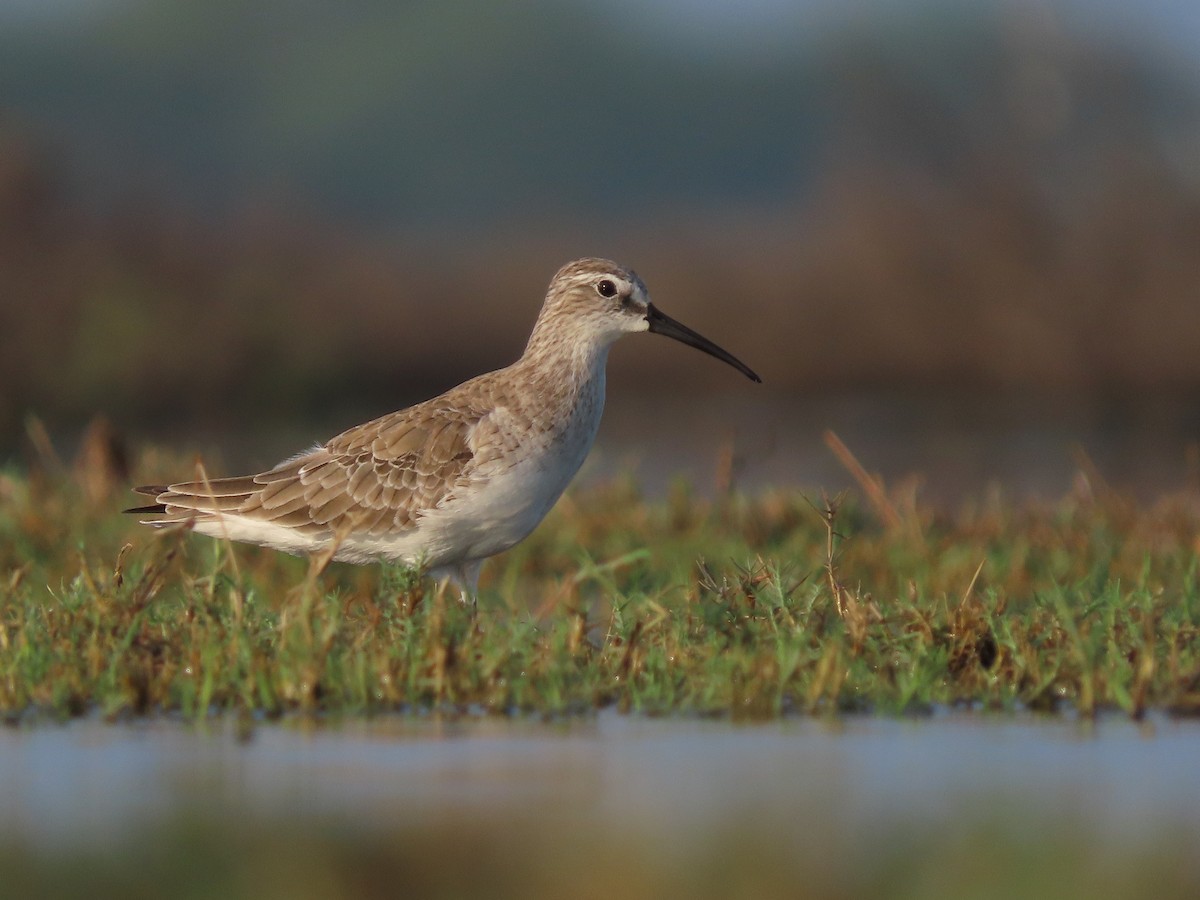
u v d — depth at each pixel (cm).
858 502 1797
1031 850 800
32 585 1405
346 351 4228
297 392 4081
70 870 774
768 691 1061
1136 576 1405
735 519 1686
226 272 4241
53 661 1075
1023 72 4362
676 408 3866
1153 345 4081
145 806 858
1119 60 4328
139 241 4212
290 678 1045
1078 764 939
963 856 793
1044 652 1109
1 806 860
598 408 1377
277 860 786
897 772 921
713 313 4303
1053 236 4216
